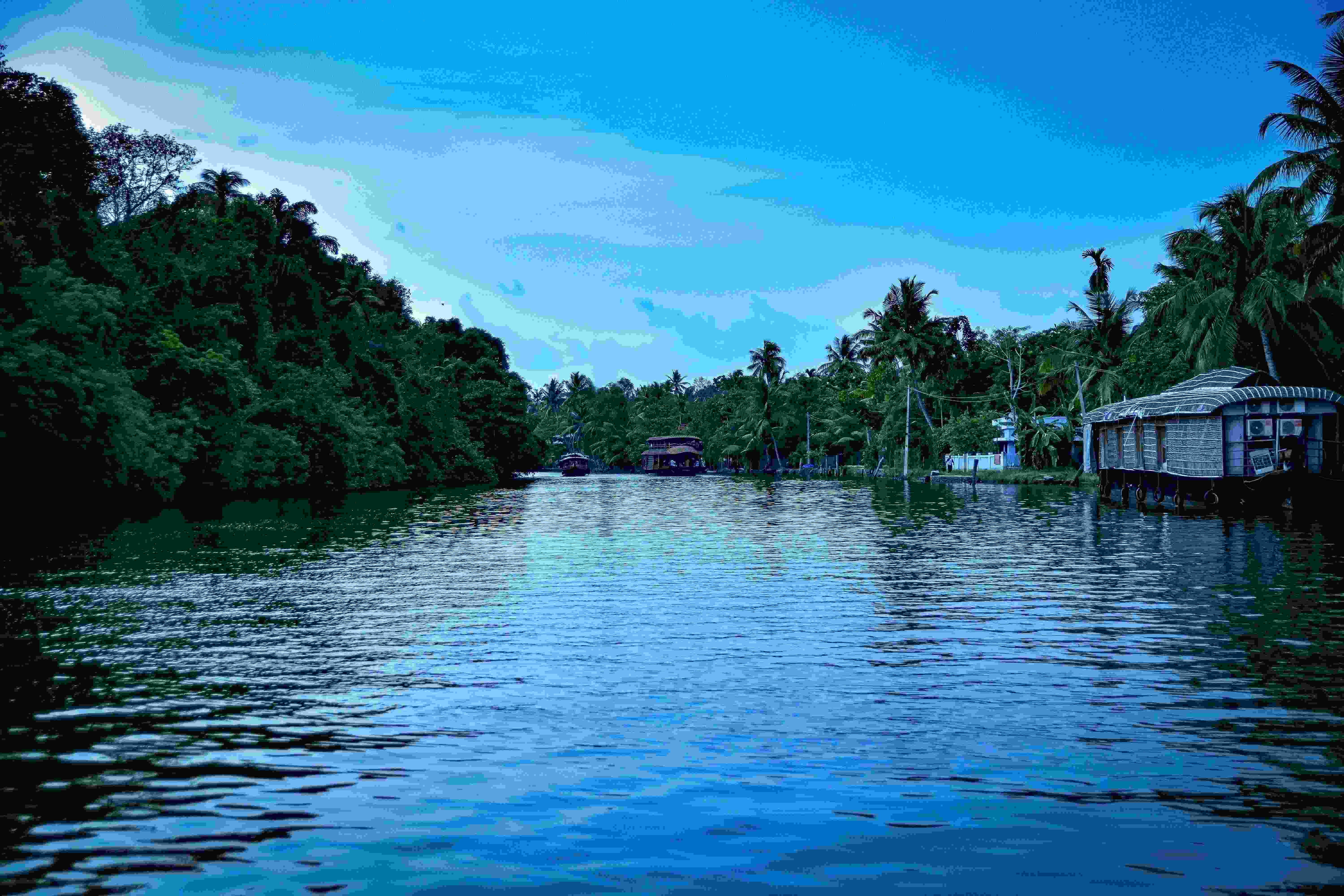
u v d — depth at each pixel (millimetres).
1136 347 68625
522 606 17703
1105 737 9305
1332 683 11438
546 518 44500
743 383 164875
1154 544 28844
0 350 40312
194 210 67562
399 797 7809
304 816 7398
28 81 46344
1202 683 11469
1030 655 13180
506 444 121812
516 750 9008
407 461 97438
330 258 87438
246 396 62000
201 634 14969
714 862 6562
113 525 38812
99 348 45062
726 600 18406
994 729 9625
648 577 22141
